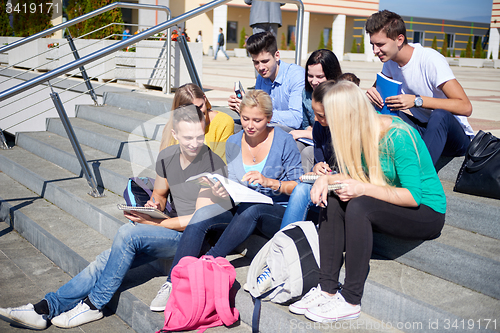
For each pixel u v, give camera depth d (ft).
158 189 7.69
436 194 6.52
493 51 95.81
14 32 40.83
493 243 6.80
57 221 11.46
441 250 6.57
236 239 7.48
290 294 6.52
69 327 7.88
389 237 7.25
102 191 12.09
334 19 94.07
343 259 7.08
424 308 5.77
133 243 7.69
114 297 8.34
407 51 8.23
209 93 20.21
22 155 16.01
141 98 16.28
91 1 28.50
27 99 24.66
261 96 7.43
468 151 7.73
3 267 10.05
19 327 7.93
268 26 15.88
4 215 12.60
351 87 6.28
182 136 7.02
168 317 6.89
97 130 15.35
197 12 11.55
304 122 10.31
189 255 7.53
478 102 20.51
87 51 23.82
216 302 6.87
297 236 6.69
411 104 7.71
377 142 6.29
